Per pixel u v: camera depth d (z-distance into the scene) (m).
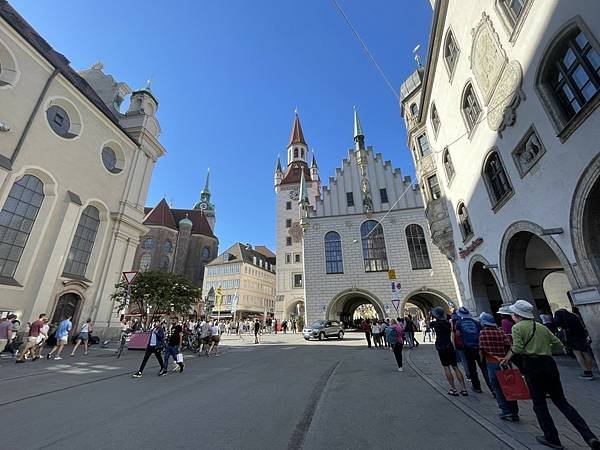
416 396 6.42
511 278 11.39
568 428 4.39
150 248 58.69
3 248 15.65
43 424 4.91
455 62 13.81
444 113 16.34
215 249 73.44
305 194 36.06
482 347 5.35
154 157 27.84
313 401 6.23
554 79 8.33
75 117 20.23
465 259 16.14
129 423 4.95
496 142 11.19
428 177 20.34
